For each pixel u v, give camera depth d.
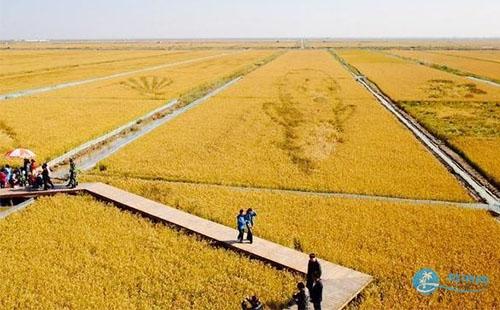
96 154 41.16
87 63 121.31
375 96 72.38
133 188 30.95
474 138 45.09
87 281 19.66
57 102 62.00
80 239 23.44
